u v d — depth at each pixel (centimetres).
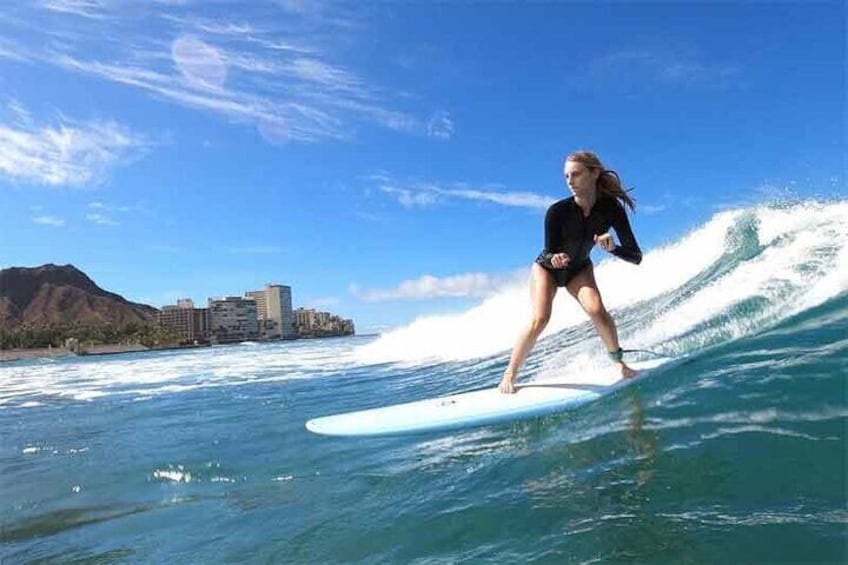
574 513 280
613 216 473
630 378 477
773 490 264
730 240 689
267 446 510
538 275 496
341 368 1184
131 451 570
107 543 346
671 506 269
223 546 317
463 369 854
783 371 399
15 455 614
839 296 502
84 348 10144
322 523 323
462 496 326
